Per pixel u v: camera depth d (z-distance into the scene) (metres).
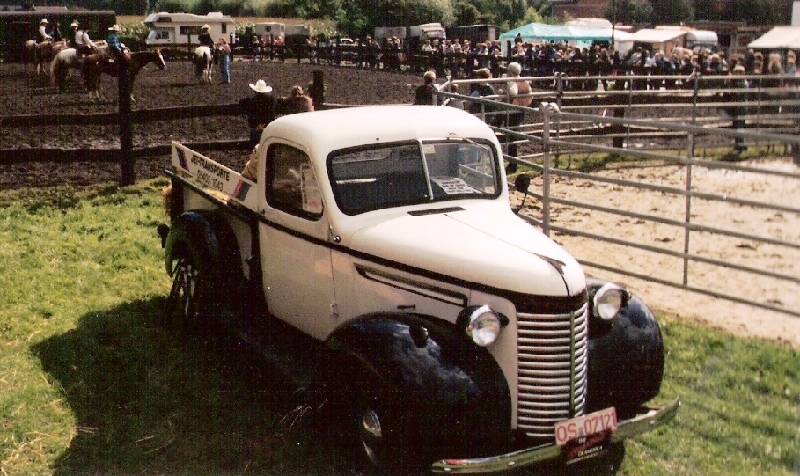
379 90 25.45
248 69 35.62
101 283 8.09
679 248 9.27
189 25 49.62
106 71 21.59
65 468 4.87
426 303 4.76
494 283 4.43
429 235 4.85
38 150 11.14
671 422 5.30
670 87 21.98
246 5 84.94
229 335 6.68
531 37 40.59
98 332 6.84
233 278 6.25
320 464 4.89
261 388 5.88
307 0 77.81
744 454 4.91
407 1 66.25
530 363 4.38
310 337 5.67
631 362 4.73
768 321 7.07
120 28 55.34
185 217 6.59
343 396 4.54
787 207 6.64
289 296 5.74
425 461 4.23
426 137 5.39
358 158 5.24
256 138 11.46
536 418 4.41
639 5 61.94
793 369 6.00
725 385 5.78
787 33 26.69
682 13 57.78
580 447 4.25
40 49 25.98
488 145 5.58
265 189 5.77
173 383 5.95
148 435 5.25
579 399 4.48
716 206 11.38
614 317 4.85
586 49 33.88
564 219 10.60
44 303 7.46
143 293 7.86
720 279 8.20
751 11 43.25
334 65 39.66
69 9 41.91
